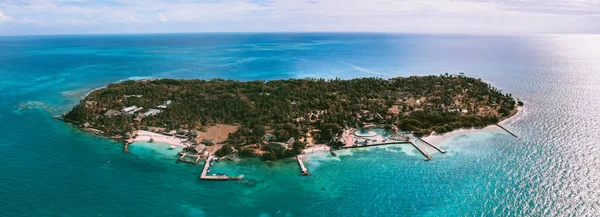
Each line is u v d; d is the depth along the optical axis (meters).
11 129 164.50
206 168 124.69
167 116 174.50
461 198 107.69
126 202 104.62
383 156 137.88
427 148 144.25
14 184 112.06
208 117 174.12
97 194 108.19
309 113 182.88
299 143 141.00
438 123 167.62
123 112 182.00
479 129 164.50
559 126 165.75
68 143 147.38
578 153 134.75
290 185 116.62
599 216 96.38
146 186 113.75
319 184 117.31
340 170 126.62
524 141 148.88
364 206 105.00
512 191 110.12
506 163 129.00
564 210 99.56
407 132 160.62
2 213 96.81
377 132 161.25
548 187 111.50
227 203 105.88
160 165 128.00
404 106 189.12
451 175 121.62
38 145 144.88
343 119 169.12
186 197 108.31
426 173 123.69
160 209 101.94
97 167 125.56
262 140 147.75
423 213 101.00
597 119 174.38
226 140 149.75
